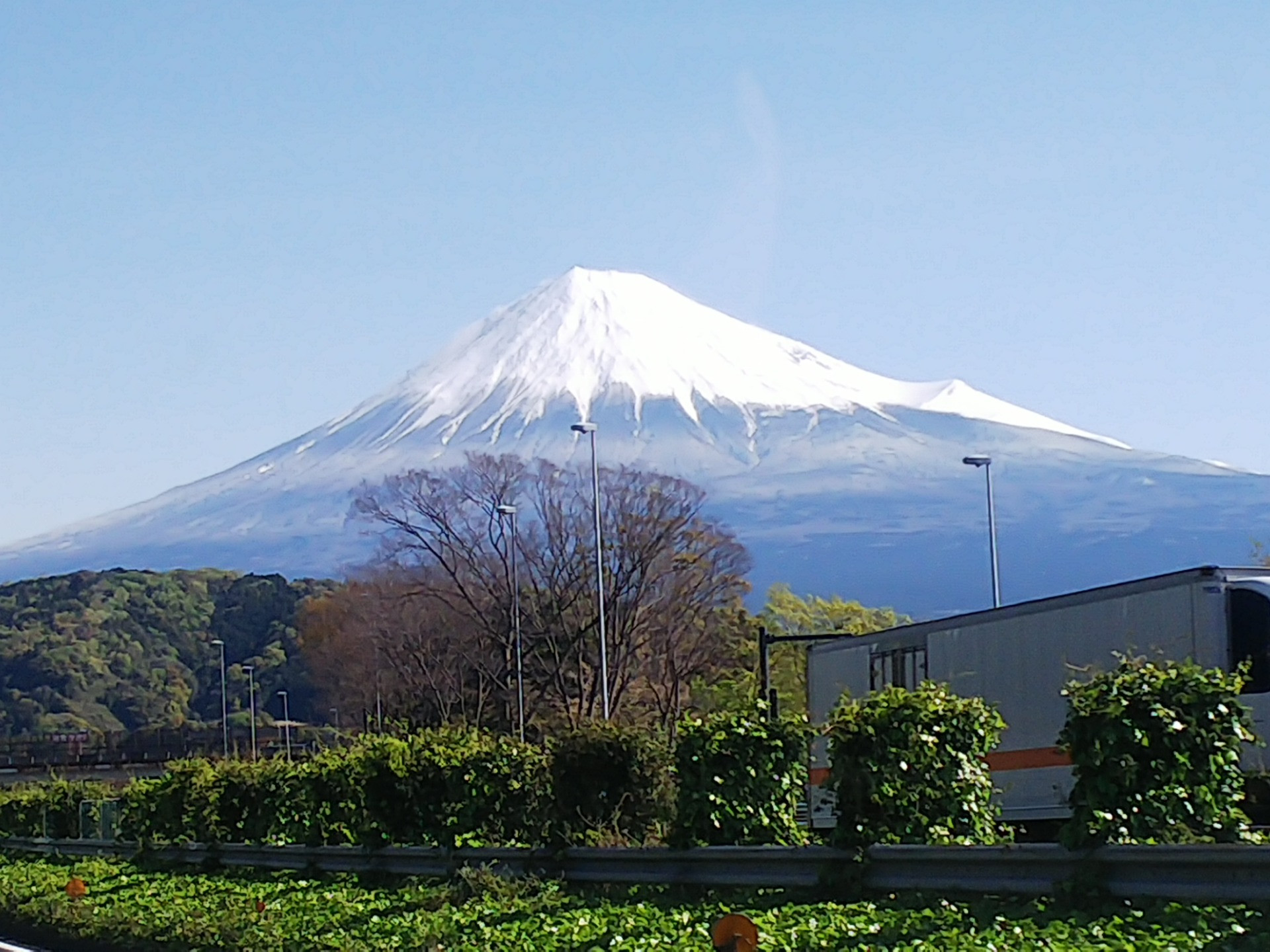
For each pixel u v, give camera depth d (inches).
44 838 2096.5
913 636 1419.8
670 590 3129.9
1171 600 1123.3
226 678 6097.4
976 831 749.3
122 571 6948.8
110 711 6013.8
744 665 3181.6
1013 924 591.2
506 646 3179.1
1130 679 641.6
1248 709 652.7
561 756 956.6
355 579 3796.8
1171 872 587.5
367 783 1122.0
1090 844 621.9
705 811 837.8
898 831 740.0
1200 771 631.8
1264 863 553.0
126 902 1037.8
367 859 1123.9
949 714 753.0
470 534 3253.0
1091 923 566.9
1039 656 1246.9
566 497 3292.3
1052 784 1216.8
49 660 6141.7
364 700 3472.0
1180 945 508.1
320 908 900.0
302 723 5344.5
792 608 3523.6
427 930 745.6
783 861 770.2
